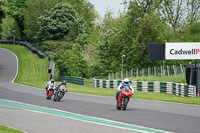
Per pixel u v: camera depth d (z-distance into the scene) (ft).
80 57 483.51
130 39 488.44
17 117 126.52
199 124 113.70
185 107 170.50
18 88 299.58
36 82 383.45
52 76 437.99
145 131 99.66
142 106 172.24
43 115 133.08
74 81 398.62
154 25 471.21
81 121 118.11
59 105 170.50
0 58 568.41
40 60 543.39
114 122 116.98
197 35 537.65
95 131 98.48
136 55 471.21
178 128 105.40
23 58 562.66
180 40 554.46
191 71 278.05
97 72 507.30
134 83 309.63
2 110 146.92
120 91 154.81
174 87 270.67
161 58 375.66
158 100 213.87
